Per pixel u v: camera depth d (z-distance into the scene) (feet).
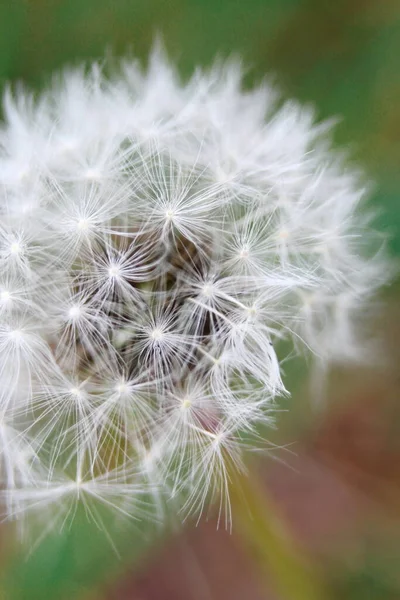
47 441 0.30
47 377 0.30
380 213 0.38
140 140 0.31
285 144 0.33
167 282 0.30
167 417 0.30
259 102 0.35
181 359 0.30
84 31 0.42
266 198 0.31
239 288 0.30
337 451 0.43
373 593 0.43
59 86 0.40
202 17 0.42
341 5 0.42
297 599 0.38
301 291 0.32
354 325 0.35
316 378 0.35
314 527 0.43
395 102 0.42
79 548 0.36
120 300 0.30
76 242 0.30
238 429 0.31
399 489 0.43
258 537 0.37
